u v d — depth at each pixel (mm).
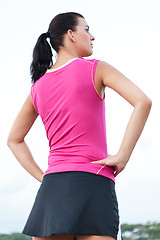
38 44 1752
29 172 1852
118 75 1547
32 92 1715
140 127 1475
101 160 1497
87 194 1446
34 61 1749
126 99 1525
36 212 1523
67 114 1544
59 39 1697
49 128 1611
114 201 1482
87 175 1471
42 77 1666
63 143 1547
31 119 1834
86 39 1709
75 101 1539
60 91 1578
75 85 1551
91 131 1529
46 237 1516
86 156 1498
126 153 1475
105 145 1565
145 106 1478
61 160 1523
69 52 1685
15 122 1845
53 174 1521
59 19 1715
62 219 1434
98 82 1566
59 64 1671
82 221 1421
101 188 1462
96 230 1415
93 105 1546
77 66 1585
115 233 1446
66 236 1514
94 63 1578
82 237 1451
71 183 1468
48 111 1608
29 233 1514
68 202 1451
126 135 1477
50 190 1502
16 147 1853
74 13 1732
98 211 1430
